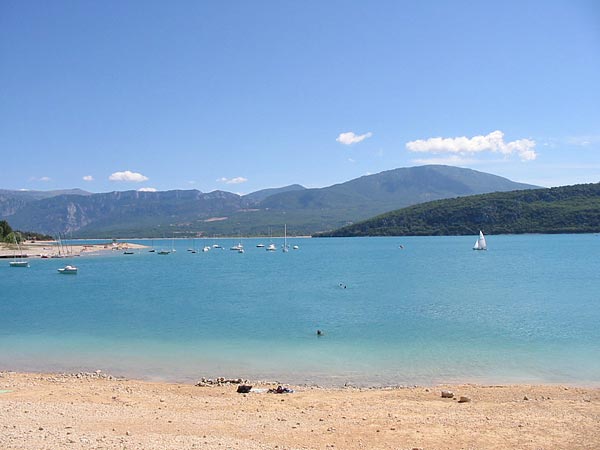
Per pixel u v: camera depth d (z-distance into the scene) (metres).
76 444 13.54
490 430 15.73
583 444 14.38
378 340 32.88
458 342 31.83
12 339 35.28
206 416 17.56
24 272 115.50
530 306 46.78
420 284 69.50
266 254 190.38
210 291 66.62
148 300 58.06
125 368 27.14
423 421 16.77
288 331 36.59
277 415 17.70
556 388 21.70
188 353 30.23
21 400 20.11
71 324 41.47
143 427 16.00
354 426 16.27
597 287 61.88
